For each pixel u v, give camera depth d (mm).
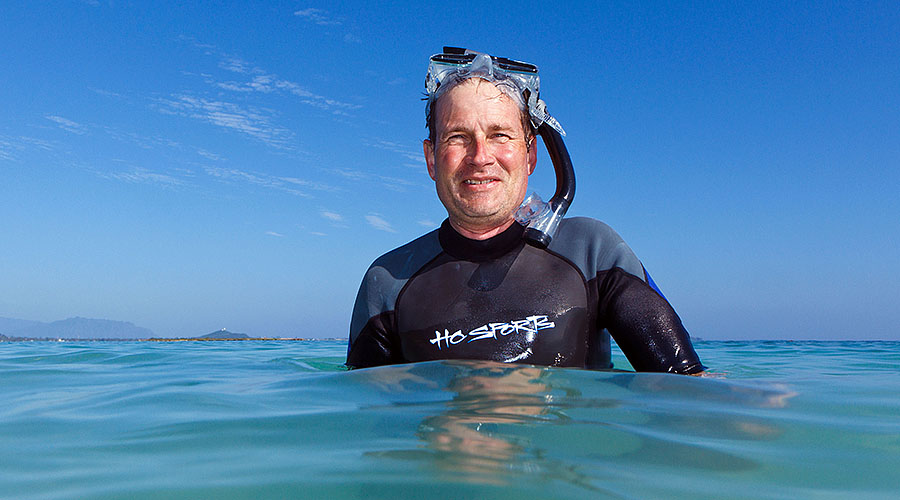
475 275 2248
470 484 849
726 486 865
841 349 5648
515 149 2242
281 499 802
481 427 1170
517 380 1659
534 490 826
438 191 2307
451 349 2146
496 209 2199
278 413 1359
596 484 855
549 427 1167
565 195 2367
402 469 917
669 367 2008
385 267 2418
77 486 884
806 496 833
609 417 1256
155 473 938
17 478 932
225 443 1114
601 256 2256
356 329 2408
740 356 4215
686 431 1161
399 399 1465
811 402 1486
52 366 2988
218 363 3143
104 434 1228
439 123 2281
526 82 2314
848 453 1038
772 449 1054
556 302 2166
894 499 826
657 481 876
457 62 2297
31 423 1357
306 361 3289
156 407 1519
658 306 2111
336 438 1119
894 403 1486
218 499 810
